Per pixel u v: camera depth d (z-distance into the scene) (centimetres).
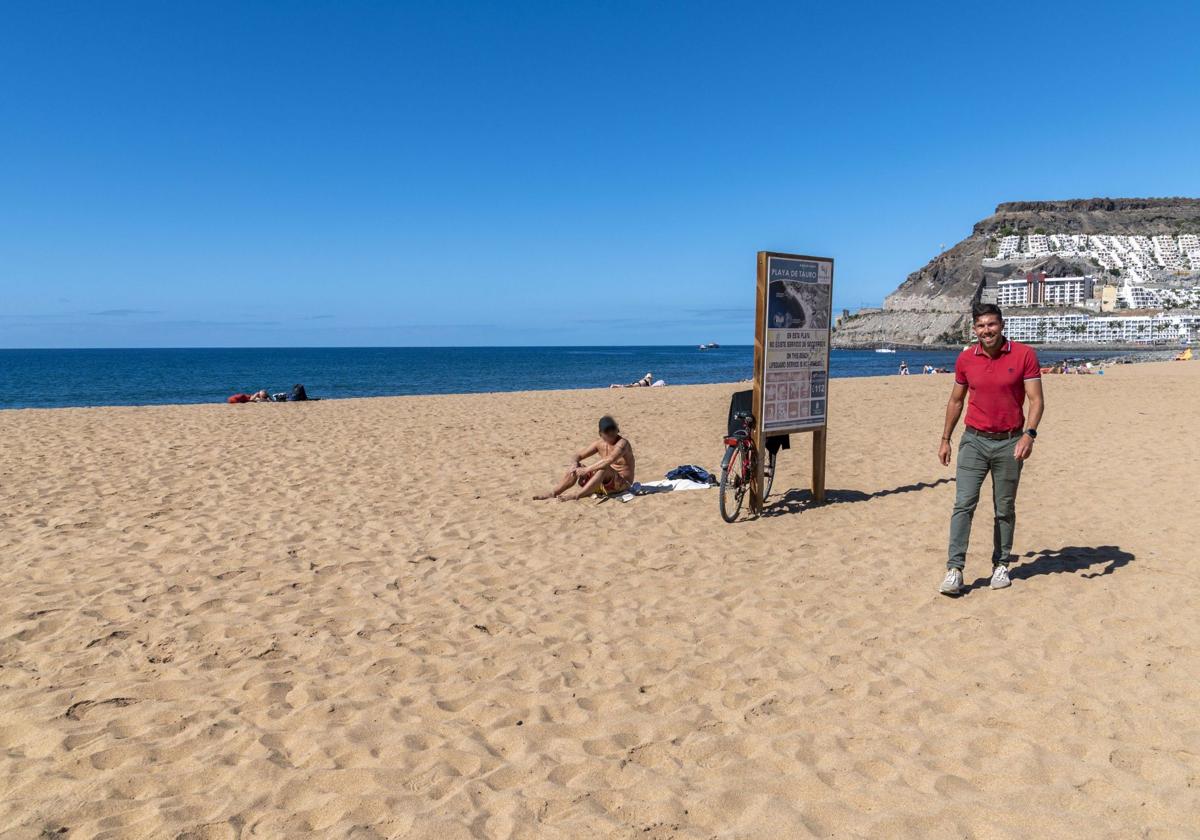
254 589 534
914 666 400
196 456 1128
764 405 746
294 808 276
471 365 9581
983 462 507
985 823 268
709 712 354
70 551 625
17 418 1659
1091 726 334
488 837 260
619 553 625
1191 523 685
